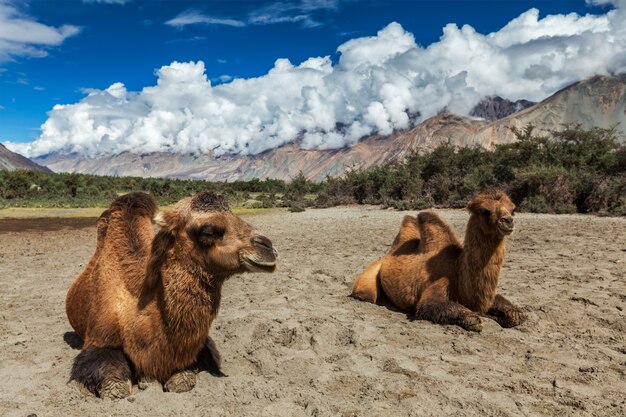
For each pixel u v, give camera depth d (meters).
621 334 6.03
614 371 4.94
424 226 7.43
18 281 10.04
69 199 43.06
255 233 4.22
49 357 5.47
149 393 4.38
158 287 4.28
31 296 8.65
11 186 44.66
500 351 5.53
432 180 32.06
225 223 4.15
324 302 7.81
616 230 15.61
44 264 12.28
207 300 4.25
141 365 4.40
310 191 53.50
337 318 6.80
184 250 4.16
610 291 7.79
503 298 6.68
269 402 4.32
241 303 7.80
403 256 7.57
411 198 31.89
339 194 38.94
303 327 6.24
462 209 27.34
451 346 5.68
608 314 6.70
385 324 6.53
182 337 4.25
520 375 4.83
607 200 22.94
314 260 11.69
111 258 4.72
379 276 7.97
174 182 64.31
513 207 6.19
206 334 4.39
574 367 5.04
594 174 24.89
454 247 7.03
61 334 6.35
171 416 4.07
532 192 25.88
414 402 4.22
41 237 19.30
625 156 25.94
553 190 24.70
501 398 4.30
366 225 20.84
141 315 4.32
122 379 4.39
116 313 4.48
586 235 14.52
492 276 6.28
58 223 25.75
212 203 4.22
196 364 4.91
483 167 31.41
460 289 6.56
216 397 4.39
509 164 30.09
